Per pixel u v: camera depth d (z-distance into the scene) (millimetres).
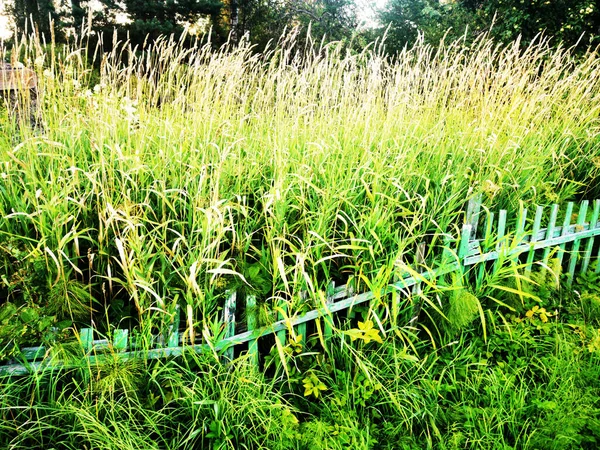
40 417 2219
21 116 3094
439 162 3664
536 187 3977
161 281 2646
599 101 5121
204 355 2412
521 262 3730
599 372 2910
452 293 3068
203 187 2822
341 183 3189
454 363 2971
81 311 2430
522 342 3164
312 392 2713
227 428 2307
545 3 8609
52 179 2721
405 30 13500
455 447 2436
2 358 2127
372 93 3928
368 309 2920
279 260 2412
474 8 11086
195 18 17859
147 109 4023
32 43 3094
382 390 2676
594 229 3779
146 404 2316
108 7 16891
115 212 2332
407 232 3262
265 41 16734
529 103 4402
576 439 2451
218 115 3875
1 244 2592
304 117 3883
